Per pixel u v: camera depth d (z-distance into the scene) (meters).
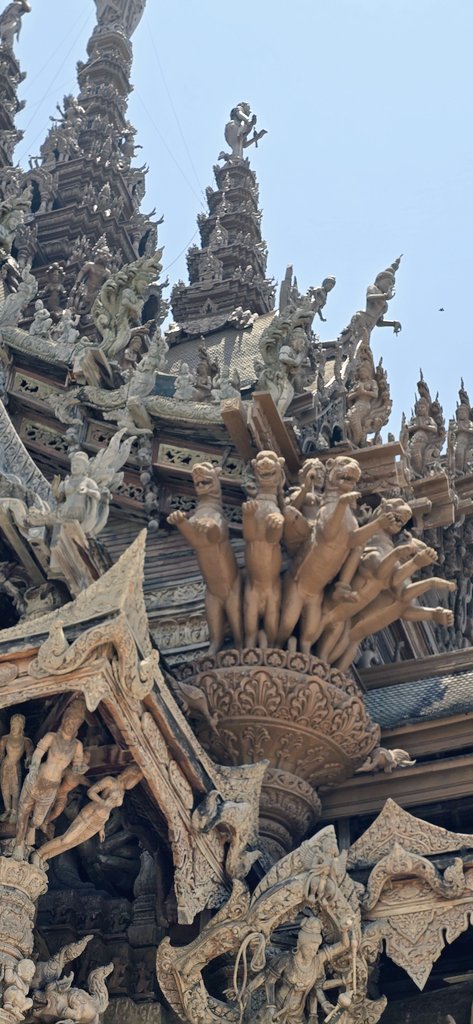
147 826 14.66
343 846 16.52
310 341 23.64
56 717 13.07
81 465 15.70
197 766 14.04
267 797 15.86
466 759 16.47
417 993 15.72
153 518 19.38
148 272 21.38
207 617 16.38
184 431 19.53
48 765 12.87
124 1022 15.05
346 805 16.61
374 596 16.20
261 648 16.03
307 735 15.91
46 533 15.57
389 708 17.84
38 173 41.28
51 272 32.78
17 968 12.71
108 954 15.48
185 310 38.91
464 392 26.95
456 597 26.39
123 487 19.69
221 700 15.83
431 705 17.62
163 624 17.44
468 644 26.48
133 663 12.72
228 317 34.75
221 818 13.99
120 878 16.25
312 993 13.96
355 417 19.20
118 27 47.12
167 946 13.92
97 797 13.14
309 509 16.33
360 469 17.77
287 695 15.83
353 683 16.23
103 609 12.73
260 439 18.44
